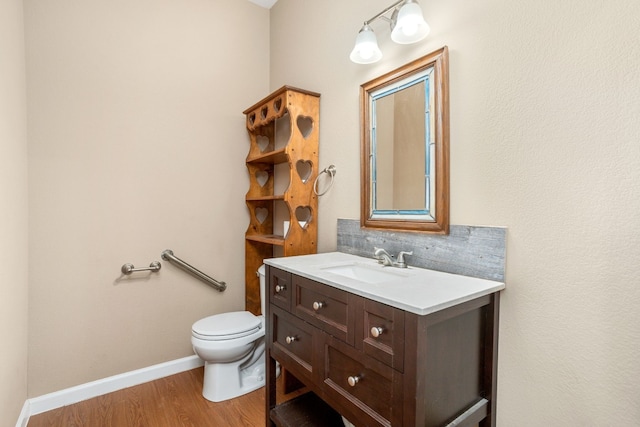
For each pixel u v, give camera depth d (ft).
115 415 5.42
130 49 6.36
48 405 5.54
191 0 7.09
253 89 7.98
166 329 6.82
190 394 6.07
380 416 3.00
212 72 7.36
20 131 5.03
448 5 4.11
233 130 7.67
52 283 5.64
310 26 6.73
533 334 3.36
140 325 6.52
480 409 3.41
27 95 5.36
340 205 5.94
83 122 5.90
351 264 4.82
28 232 5.38
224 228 7.56
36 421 5.24
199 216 7.22
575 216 3.06
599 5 2.89
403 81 4.64
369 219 5.19
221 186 7.51
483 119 3.76
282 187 7.77
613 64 2.81
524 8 3.39
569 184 3.10
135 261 6.44
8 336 4.44
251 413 5.50
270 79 8.20
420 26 4.14
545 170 3.26
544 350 3.28
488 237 3.68
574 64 3.05
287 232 6.20
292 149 6.13
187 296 7.06
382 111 4.99
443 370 3.04
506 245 3.55
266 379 4.84
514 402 3.50
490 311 3.49
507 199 3.56
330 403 3.59
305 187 6.31
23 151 5.18
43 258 5.55
